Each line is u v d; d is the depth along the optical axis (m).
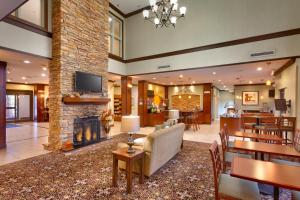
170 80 10.38
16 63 5.50
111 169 3.44
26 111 11.89
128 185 2.57
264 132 5.28
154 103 11.05
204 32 6.52
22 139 6.06
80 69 5.27
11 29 4.07
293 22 4.93
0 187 2.72
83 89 5.22
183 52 7.00
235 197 1.74
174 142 3.96
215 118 14.42
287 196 2.49
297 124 4.81
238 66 6.26
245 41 5.69
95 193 2.57
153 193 2.57
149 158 2.97
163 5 4.52
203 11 6.55
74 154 4.39
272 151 2.46
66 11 4.86
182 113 8.69
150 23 7.90
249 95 12.17
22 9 4.78
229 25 6.00
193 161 3.90
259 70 7.03
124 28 8.66
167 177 3.10
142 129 8.55
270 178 1.58
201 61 6.58
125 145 3.37
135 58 8.35
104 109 6.15
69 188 2.70
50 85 4.89
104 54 6.26
